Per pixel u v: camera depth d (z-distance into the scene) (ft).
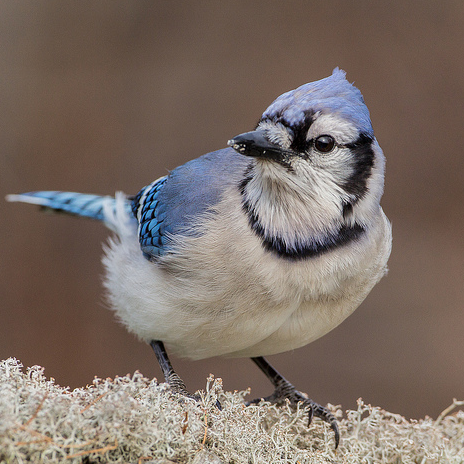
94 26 45.65
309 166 19.66
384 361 39.83
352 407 38.06
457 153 44.52
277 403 23.27
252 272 19.66
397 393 38.55
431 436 19.97
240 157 21.80
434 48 45.42
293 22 46.91
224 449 16.47
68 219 40.57
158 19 46.42
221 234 20.04
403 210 44.52
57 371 37.68
